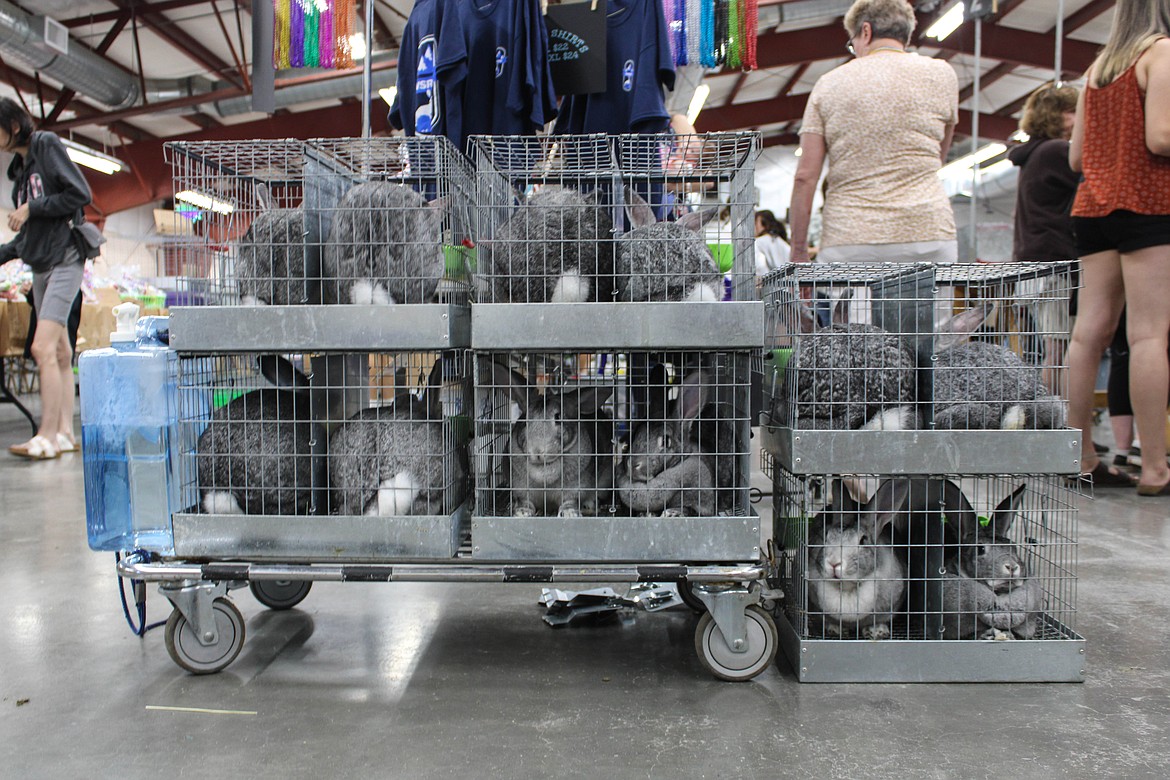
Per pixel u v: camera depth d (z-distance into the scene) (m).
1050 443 2.00
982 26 13.29
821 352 2.06
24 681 2.05
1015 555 2.11
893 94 3.20
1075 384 4.18
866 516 2.11
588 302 2.09
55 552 3.25
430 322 2.01
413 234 2.10
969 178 16.81
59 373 5.70
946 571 2.16
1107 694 1.95
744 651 2.04
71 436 5.93
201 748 1.70
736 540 2.02
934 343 2.04
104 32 12.08
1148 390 3.97
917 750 1.68
